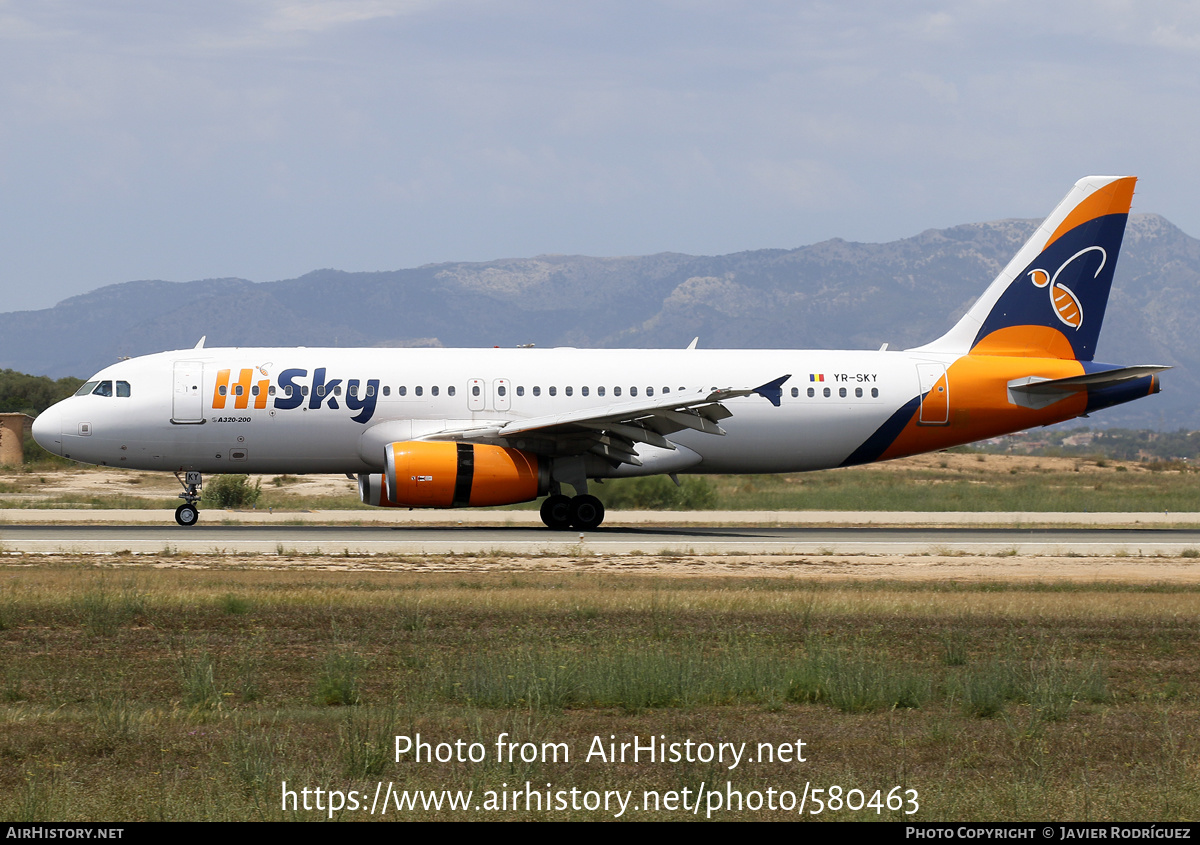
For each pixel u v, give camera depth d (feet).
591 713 151.33
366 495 408.26
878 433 430.61
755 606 233.14
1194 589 278.46
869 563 327.26
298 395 397.19
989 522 486.38
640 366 418.10
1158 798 116.67
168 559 311.06
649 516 497.46
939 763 128.88
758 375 422.82
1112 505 597.11
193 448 397.60
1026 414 437.58
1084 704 157.79
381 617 216.13
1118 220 442.50
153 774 120.67
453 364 408.67
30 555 316.19
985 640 201.98
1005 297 442.09
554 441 394.93
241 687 159.12
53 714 144.36
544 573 293.23
